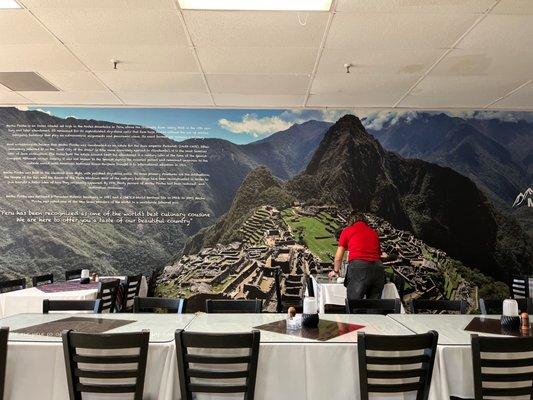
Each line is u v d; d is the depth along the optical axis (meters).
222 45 4.00
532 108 6.30
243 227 6.25
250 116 6.38
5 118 6.24
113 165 6.26
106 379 2.15
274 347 2.09
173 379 2.08
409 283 6.21
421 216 6.34
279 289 5.61
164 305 3.03
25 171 6.21
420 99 5.81
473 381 2.01
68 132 6.26
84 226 6.20
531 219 6.36
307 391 2.07
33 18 3.48
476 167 6.42
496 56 4.25
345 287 4.64
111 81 5.06
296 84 5.14
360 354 2.01
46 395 2.09
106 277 5.64
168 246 6.20
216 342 2.00
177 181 6.28
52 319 2.70
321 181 6.36
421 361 2.04
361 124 6.43
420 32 3.71
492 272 6.27
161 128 6.31
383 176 6.39
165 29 3.68
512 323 2.49
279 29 3.67
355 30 3.68
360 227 4.57
